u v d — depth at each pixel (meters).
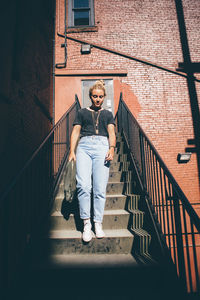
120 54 5.54
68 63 5.51
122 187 3.03
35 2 3.86
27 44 3.32
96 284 1.63
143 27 5.71
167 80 5.47
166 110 5.32
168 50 5.61
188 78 5.49
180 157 4.93
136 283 1.63
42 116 4.26
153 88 5.43
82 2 6.04
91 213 2.46
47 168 2.92
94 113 2.26
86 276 1.64
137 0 5.86
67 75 5.47
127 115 4.11
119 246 2.03
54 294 1.59
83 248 2.02
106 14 5.77
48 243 2.02
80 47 5.60
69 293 1.58
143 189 2.64
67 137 3.97
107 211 2.54
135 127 3.47
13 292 1.59
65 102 5.35
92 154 2.13
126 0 5.85
